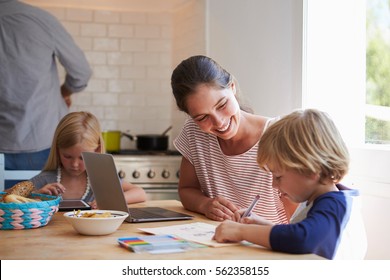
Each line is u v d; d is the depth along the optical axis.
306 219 1.43
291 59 2.69
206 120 1.92
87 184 2.55
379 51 2.41
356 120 2.54
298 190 1.56
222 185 2.21
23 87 3.30
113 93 4.46
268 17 2.91
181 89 1.90
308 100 2.61
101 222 1.66
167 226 1.82
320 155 1.50
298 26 2.63
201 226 1.80
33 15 3.32
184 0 4.07
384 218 2.20
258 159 1.61
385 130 2.36
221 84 1.89
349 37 2.58
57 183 2.31
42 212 1.83
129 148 4.48
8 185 3.21
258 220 1.65
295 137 1.52
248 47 3.12
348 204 1.49
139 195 2.46
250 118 2.15
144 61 4.48
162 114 4.52
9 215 1.78
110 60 4.45
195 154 2.26
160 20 4.48
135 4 4.31
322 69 2.62
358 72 2.53
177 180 3.89
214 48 3.59
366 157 2.30
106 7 4.39
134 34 4.47
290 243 1.40
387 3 2.38
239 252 1.43
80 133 2.43
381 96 2.39
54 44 3.41
